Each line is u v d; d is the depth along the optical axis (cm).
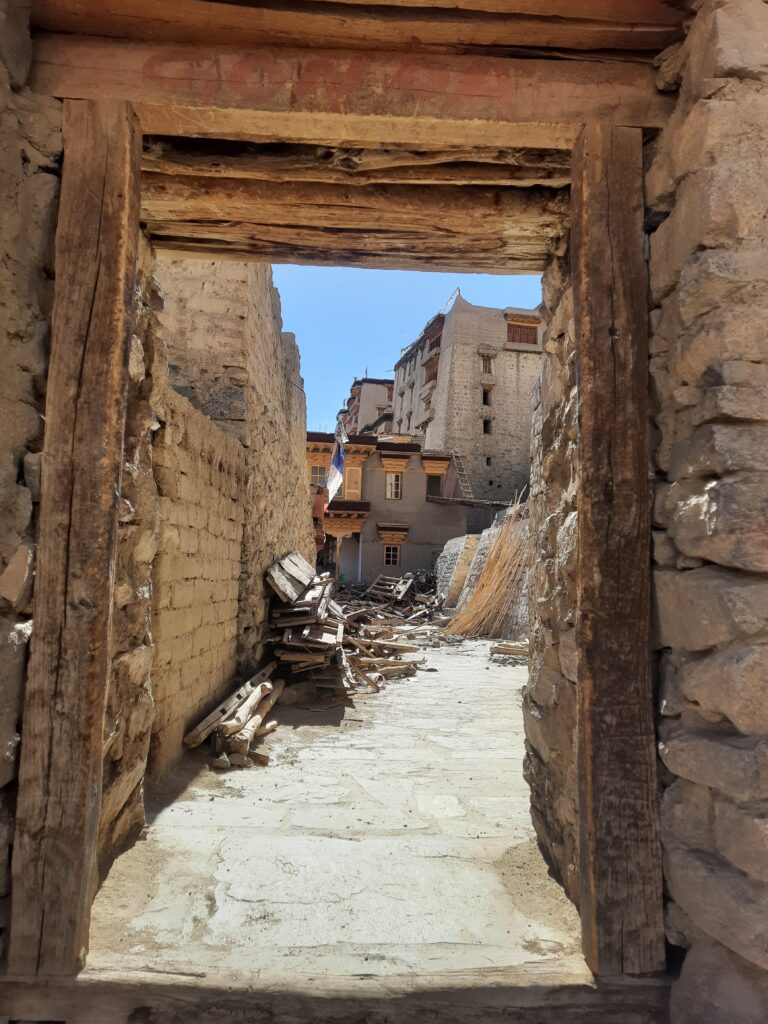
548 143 243
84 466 212
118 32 228
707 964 186
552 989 200
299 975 204
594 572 216
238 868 289
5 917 203
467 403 2914
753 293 189
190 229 310
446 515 2516
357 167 266
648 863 206
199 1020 195
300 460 1127
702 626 188
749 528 177
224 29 227
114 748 280
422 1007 197
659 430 220
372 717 640
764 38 197
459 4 222
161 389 335
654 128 235
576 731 245
